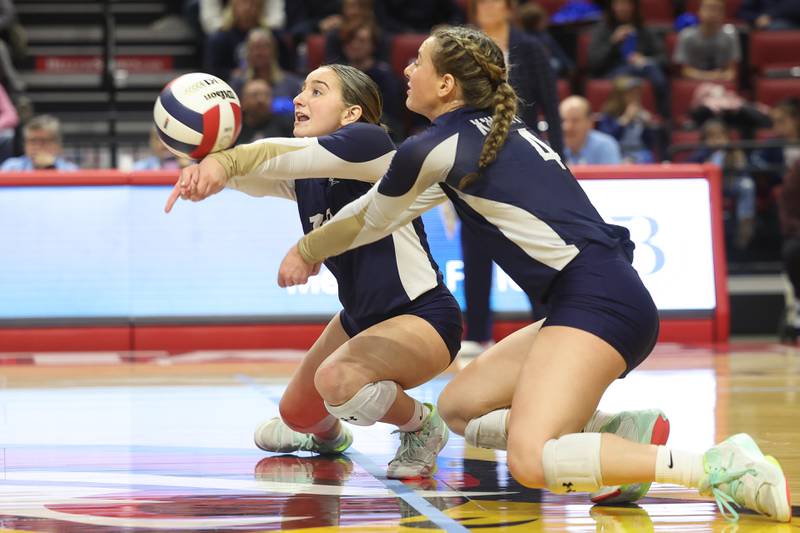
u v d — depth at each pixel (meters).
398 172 7.91
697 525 7.25
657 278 20.89
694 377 16.41
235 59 30.08
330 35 27.73
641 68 30.03
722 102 28.22
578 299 7.77
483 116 8.27
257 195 9.36
